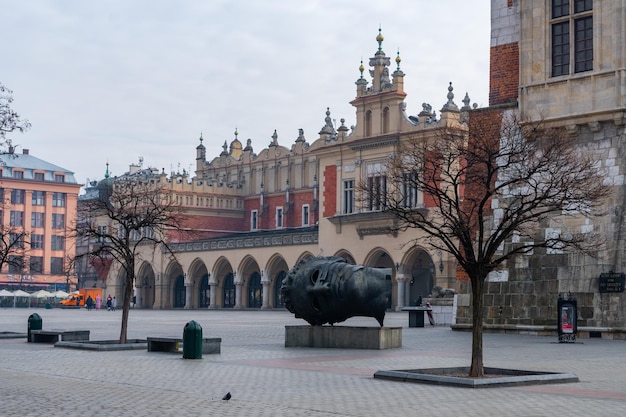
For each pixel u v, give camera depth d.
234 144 118.75
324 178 88.19
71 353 27.56
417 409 14.99
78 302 117.88
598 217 35.03
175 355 26.61
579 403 15.70
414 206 76.25
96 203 41.69
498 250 37.84
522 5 37.69
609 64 35.09
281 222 107.56
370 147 83.25
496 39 39.81
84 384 18.86
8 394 17.19
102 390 17.75
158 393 17.22
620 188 34.72
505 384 18.19
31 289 138.88
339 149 86.38
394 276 82.50
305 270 29.80
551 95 36.56
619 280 34.09
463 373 20.09
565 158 31.50
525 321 36.75
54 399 16.41
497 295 37.72
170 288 108.19
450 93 78.50
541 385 18.48
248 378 19.84
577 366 22.64
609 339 33.47
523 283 37.00
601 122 35.38
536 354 26.44
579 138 36.09
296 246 90.69
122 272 115.12
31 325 33.88
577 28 36.50
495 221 38.22
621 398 16.39
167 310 100.38
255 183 112.06
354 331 28.70
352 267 29.09
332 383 18.83
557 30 37.06
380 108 83.12
